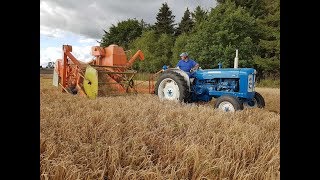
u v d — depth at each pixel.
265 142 4.29
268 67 28.11
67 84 10.33
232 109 7.14
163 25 57.84
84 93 9.41
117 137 4.19
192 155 3.45
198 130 4.82
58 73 10.66
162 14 58.78
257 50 30.05
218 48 30.02
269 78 27.94
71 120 5.05
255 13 34.38
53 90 10.95
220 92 7.95
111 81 10.42
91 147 3.81
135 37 54.06
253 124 5.49
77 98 8.80
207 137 4.43
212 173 3.22
